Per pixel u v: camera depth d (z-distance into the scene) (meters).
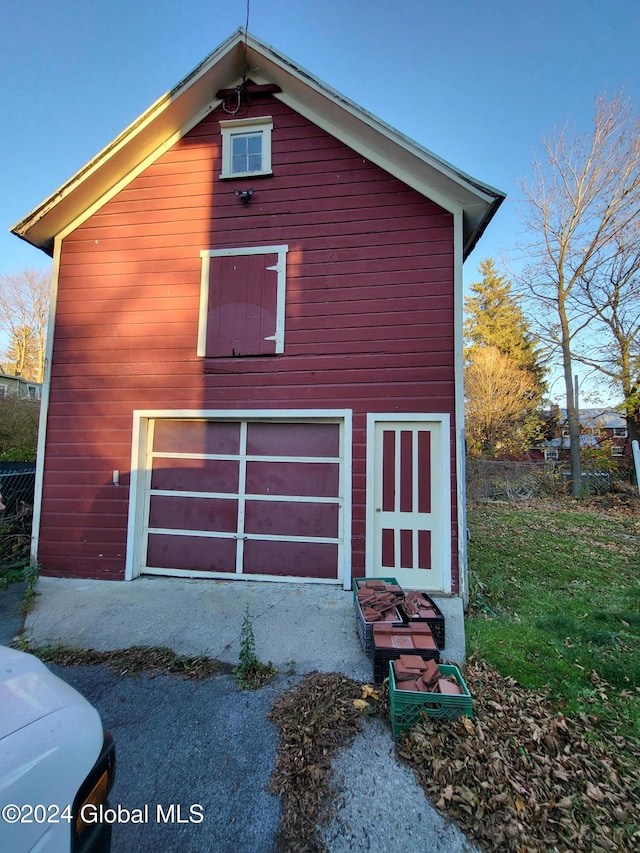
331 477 5.29
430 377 5.06
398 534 4.98
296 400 5.30
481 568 6.53
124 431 5.61
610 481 15.61
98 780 1.31
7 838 0.96
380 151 5.32
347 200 5.41
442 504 4.88
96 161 5.50
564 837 1.88
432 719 2.55
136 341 5.70
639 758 2.42
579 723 2.73
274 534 5.33
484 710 2.79
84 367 5.76
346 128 5.39
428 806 2.04
